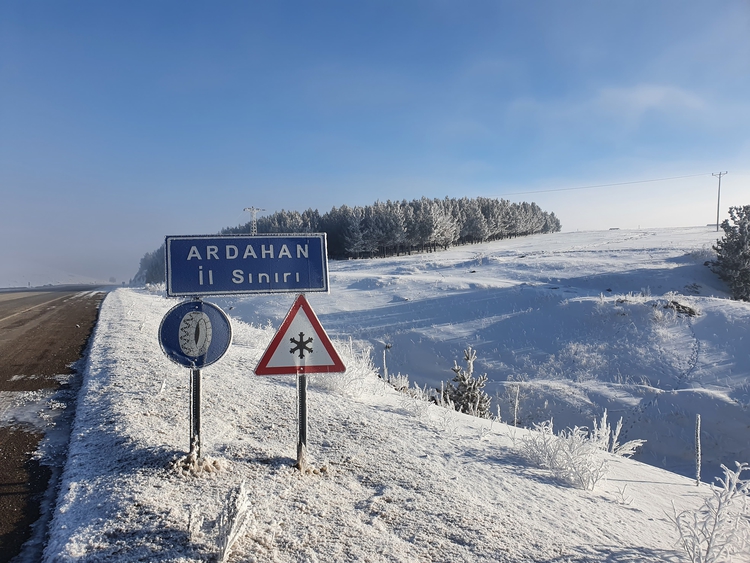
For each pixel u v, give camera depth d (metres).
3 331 13.42
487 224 95.94
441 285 35.41
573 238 81.50
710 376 16.50
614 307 23.22
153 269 118.50
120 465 3.76
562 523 3.37
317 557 2.70
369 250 77.56
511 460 4.59
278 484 3.58
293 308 3.94
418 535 3.02
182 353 3.76
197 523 2.87
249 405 5.60
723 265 31.16
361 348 23.47
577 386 17.33
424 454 4.50
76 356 9.38
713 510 3.24
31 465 4.07
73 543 2.72
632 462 5.44
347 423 5.17
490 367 20.28
